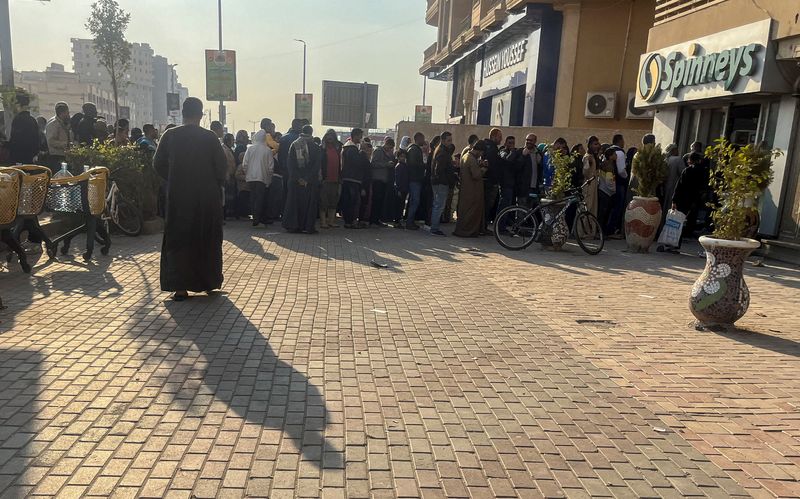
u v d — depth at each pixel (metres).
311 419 3.69
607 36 20.97
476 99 31.25
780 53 10.23
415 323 5.91
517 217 11.05
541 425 3.77
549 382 4.51
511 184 12.46
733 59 11.11
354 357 4.84
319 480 3.02
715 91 11.80
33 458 3.11
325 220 13.10
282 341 5.14
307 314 6.02
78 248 8.97
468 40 29.19
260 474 3.05
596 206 12.23
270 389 4.12
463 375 4.57
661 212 11.12
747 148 5.98
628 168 13.17
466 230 12.34
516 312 6.52
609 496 3.01
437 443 3.46
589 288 7.91
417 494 2.95
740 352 5.40
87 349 4.71
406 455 3.31
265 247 10.11
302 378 4.34
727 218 6.05
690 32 12.88
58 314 5.60
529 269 9.09
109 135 12.25
